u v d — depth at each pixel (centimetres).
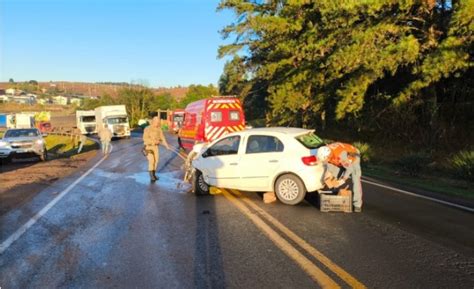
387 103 2297
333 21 1794
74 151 3117
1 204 977
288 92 2389
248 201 967
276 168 939
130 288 486
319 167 916
